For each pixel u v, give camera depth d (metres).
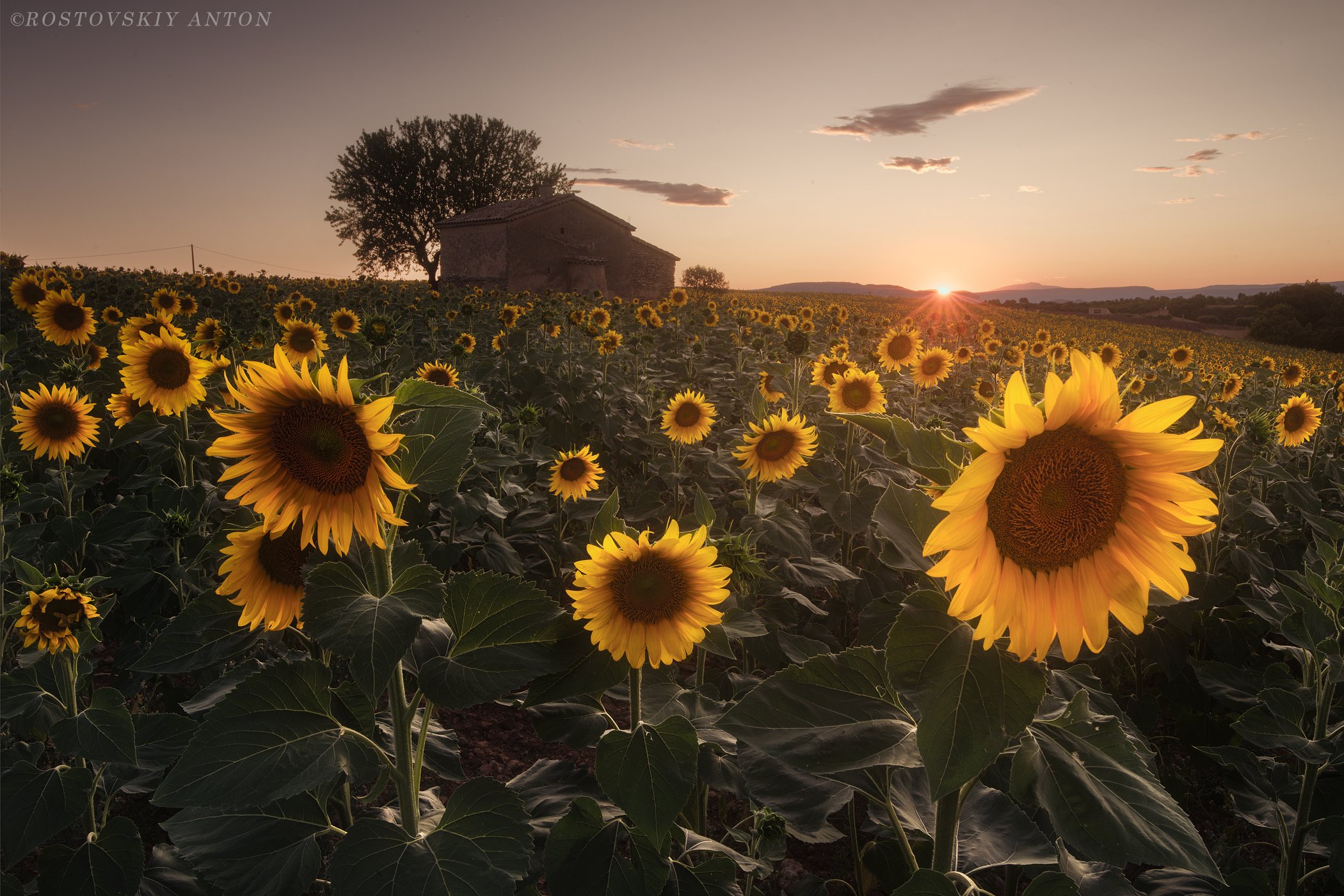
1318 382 14.25
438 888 1.68
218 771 1.69
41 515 4.82
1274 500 6.05
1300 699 3.07
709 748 2.46
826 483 5.02
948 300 51.78
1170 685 4.30
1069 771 1.42
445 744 2.50
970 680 1.30
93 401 6.38
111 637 4.63
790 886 3.22
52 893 2.36
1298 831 2.79
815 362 8.03
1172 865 1.26
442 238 48.56
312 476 1.66
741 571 2.50
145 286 21.80
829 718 1.56
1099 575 1.30
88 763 2.87
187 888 2.59
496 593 1.96
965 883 1.62
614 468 7.59
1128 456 1.28
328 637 1.61
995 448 1.23
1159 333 50.03
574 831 2.10
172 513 4.11
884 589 4.70
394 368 5.56
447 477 1.90
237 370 1.66
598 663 2.04
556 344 11.29
